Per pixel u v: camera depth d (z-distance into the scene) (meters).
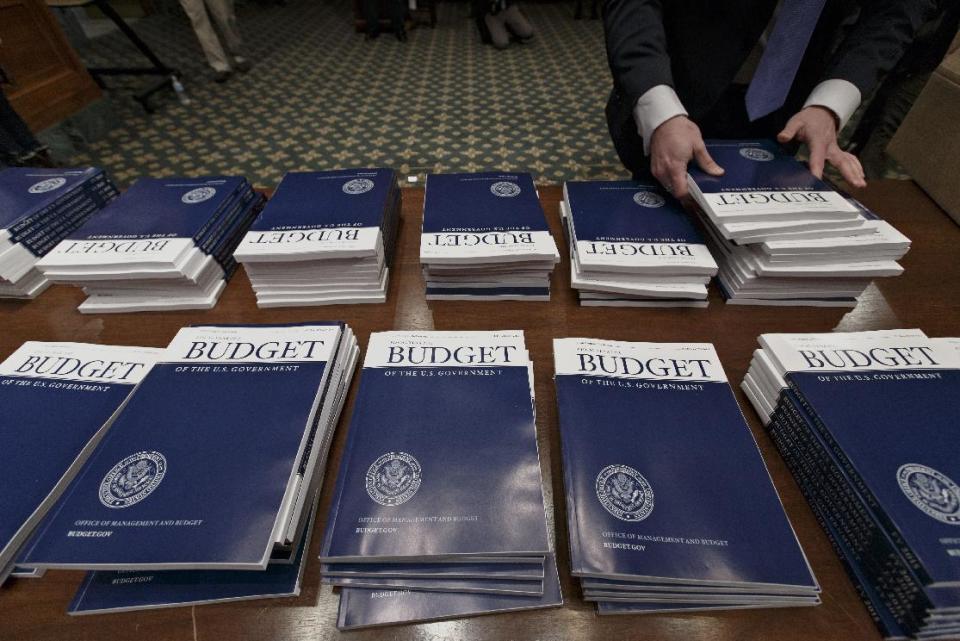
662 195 0.92
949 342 0.62
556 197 1.12
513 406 0.58
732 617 0.47
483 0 4.47
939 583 0.41
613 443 0.55
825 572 0.50
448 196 0.90
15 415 0.59
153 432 0.53
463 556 0.46
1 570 0.47
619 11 0.99
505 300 0.84
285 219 0.80
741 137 1.25
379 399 0.60
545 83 3.88
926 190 1.12
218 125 3.22
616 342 0.69
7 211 0.86
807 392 0.56
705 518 0.49
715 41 0.99
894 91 2.06
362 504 0.49
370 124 3.26
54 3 2.87
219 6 3.64
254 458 0.51
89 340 0.77
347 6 6.16
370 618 0.46
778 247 0.73
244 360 0.63
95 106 3.04
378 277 0.81
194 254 0.79
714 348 0.70
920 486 0.47
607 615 0.47
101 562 0.43
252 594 0.48
